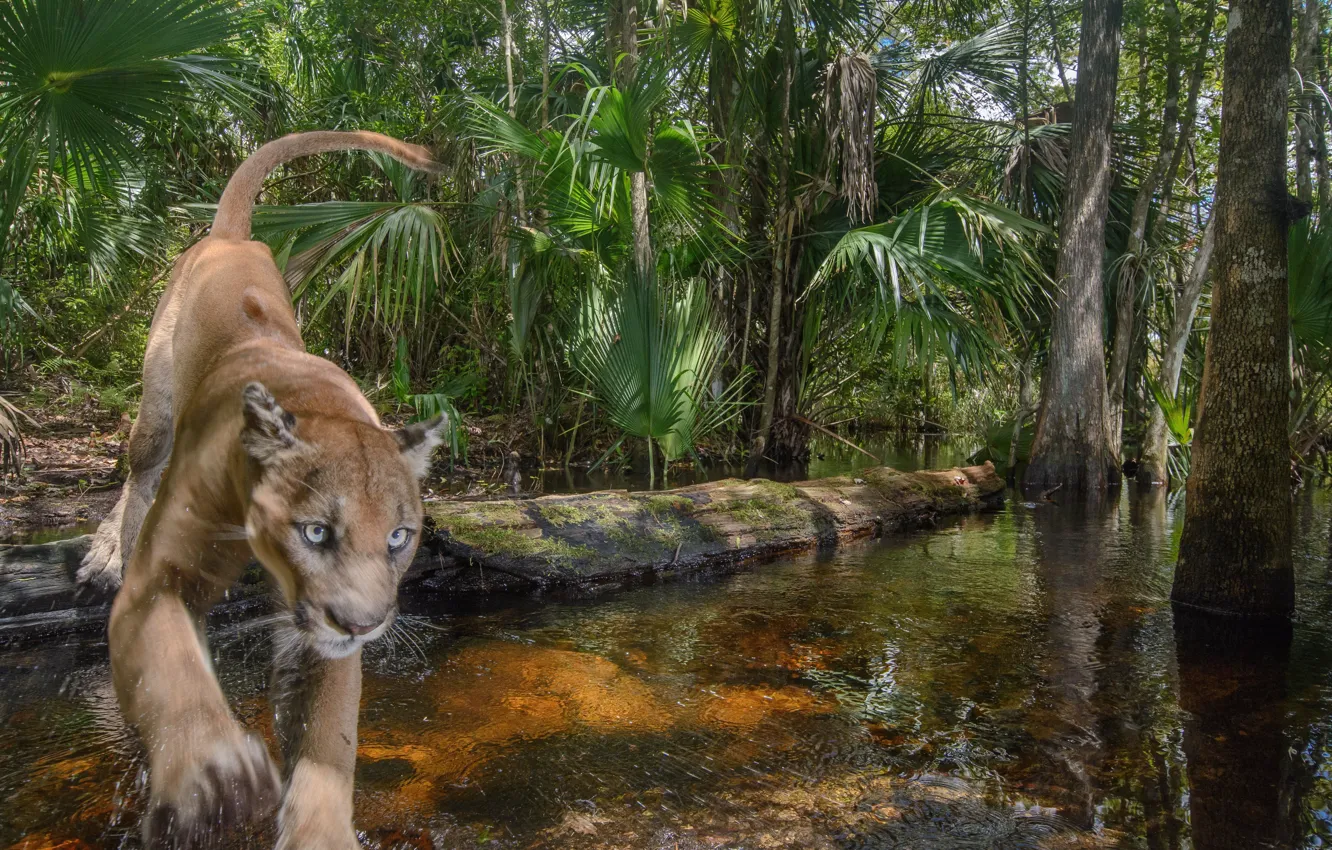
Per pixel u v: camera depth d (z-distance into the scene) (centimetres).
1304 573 526
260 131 968
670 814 229
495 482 776
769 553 573
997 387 1231
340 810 186
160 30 432
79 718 283
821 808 234
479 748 267
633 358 730
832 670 345
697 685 326
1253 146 407
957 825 225
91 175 481
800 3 896
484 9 1008
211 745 187
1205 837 219
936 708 305
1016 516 752
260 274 301
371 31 1051
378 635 192
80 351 895
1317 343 861
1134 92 1376
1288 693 320
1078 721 293
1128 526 696
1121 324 1061
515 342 816
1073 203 964
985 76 1093
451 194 927
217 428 217
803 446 1088
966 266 780
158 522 216
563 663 344
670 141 675
